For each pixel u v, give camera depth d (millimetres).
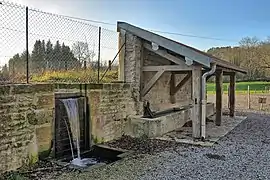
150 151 6098
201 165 5039
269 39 33250
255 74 32094
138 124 7605
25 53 5383
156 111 9203
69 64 7715
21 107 4707
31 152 4945
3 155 4371
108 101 7031
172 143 6883
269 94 23047
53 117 5449
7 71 5723
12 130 4531
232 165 5051
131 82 8031
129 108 7832
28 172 4523
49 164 4996
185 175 4484
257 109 16031
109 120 7090
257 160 5387
